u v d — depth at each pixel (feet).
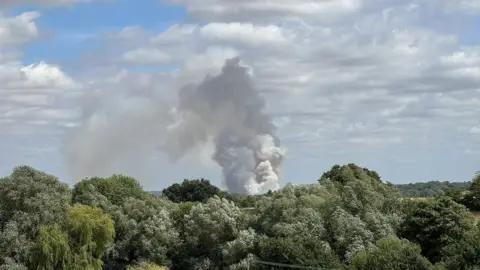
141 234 337.31
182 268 329.31
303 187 329.31
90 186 389.19
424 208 272.92
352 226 277.64
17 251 258.37
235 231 322.55
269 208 317.83
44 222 272.31
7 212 271.08
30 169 288.10
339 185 339.16
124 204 364.58
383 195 320.29
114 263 335.26
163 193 542.16
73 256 272.31
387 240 246.88
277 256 265.54
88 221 282.36
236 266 279.49
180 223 351.05
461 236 249.14
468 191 351.05
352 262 239.30
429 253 259.60
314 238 274.16
